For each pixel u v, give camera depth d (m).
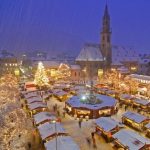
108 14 130.50
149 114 57.47
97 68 129.00
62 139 34.38
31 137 41.84
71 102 62.50
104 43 131.75
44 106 55.28
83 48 131.75
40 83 91.19
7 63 98.81
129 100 67.75
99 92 82.94
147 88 78.75
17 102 58.47
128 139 35.03
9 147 29.50
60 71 124.62
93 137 42.19
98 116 56.72
